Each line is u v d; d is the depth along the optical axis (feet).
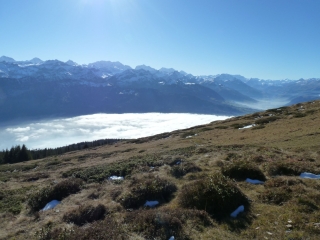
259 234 31.53
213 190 42.57
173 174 67.51
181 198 45.60
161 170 75.61
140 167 82.74
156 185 53.26
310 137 102.32
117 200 52.34
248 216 37.24
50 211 53.06
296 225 32.01
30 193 73.26
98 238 32.24
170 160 89.66
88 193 62.08
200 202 41.81
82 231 35.68
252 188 49.06
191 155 100.07
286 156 72.28
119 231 33.86
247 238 31.04
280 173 56.59
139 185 54.60
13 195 73.00
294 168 56.24
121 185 64.80
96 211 46.34
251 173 55.42
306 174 53.52
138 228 34.53
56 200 61.26
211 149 107.14
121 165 90.79
